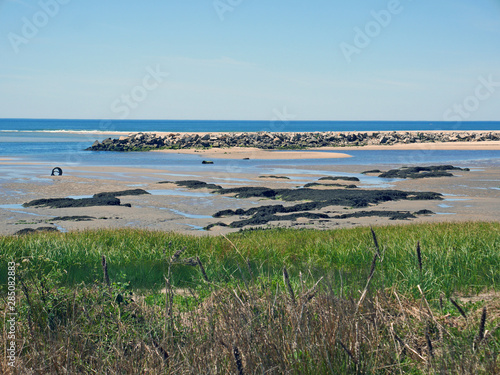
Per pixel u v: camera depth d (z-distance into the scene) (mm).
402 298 6527
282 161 66188
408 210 26781
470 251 11078
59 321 5230
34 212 26672
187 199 31562
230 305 4996
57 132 170000
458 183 39719
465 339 4586
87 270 11180
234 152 81812
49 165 56562
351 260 11672
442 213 25828
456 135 114062
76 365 4367
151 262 12086
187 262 11875
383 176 45844
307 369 4121
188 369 4109
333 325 4484
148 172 49750
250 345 4227
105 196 32531
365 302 5203
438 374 4055
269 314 4711
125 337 4848
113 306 5492
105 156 74500
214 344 4391
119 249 13555
